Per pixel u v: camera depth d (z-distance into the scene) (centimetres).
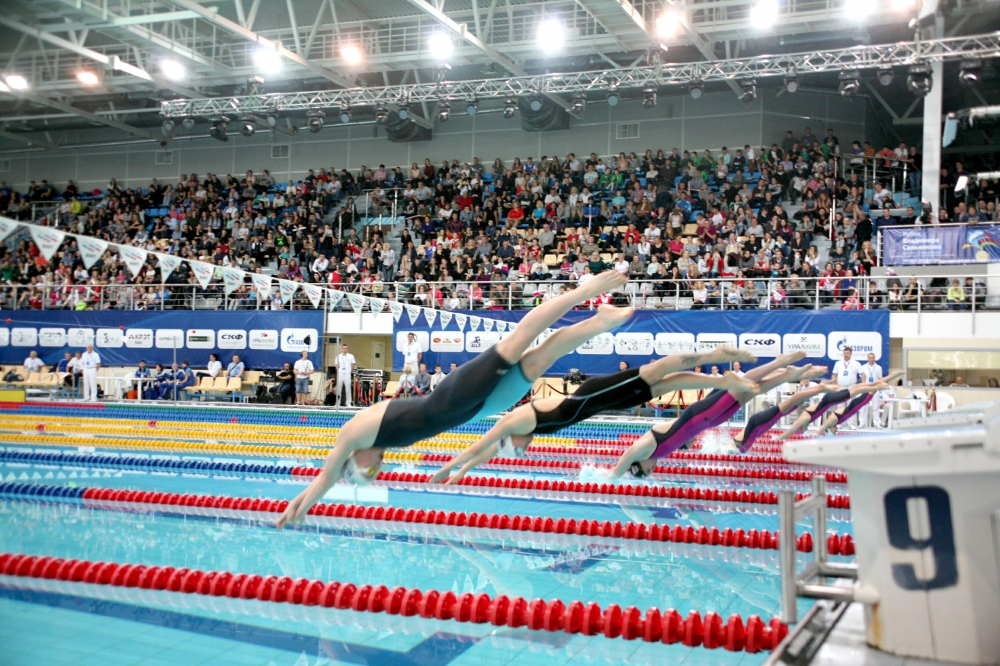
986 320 1557
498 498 874
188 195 2588
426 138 2594
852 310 1645
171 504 818
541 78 1878
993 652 290
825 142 2141
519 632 450
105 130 2859
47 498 838
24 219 2611
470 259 2025
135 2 1817
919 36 1569
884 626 307
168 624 460
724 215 2019
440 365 1880
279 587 508
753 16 1623
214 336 2041
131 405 1764
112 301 2169
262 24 2091
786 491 313
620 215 2125
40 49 2127
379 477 989
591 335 436
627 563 608
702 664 400
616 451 1246
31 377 2077
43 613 476
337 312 2000
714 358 502
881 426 1377
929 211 1691
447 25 1703
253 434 1406
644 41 1853
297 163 2720
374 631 451
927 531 299
